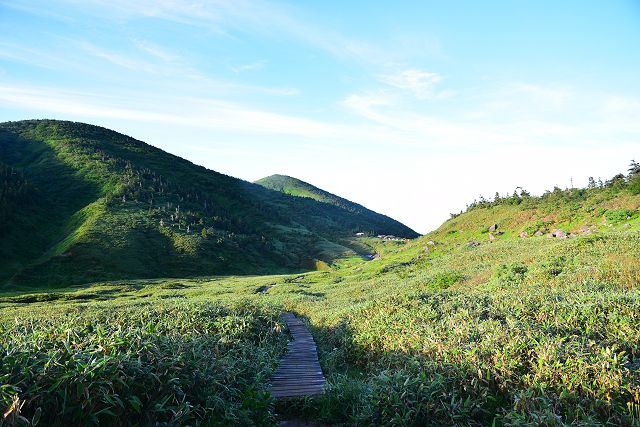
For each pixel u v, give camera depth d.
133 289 73.69
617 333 8.73
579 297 12.02
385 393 7.33
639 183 61.25
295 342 14.59
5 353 5.60
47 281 98.94
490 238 67.62
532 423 5.86
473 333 9.32
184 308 15.05
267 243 175.38
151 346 6.67
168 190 190.12
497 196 95.56
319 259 185.62
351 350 13.10
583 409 6.18
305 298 36.09
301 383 9.42
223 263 134.50
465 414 6.54
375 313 15.53
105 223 135.75
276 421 7.63
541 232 60.41
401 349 10.26
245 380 8.12
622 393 6.38
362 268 72.31
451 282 27.44
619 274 16.59
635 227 46.41
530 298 13.30
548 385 6.80
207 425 6.22
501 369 7.22
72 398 5.16
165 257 126.69
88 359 5.70
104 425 5.38
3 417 4.48
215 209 195.88
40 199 153.00
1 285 96.06
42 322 12.52
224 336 10.43
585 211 61.06
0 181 148.25
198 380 6.73
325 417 7.81
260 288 61.50
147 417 5.65
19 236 124.38
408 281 34.56
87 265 108.69
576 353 7.41
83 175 181.88
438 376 7.28
